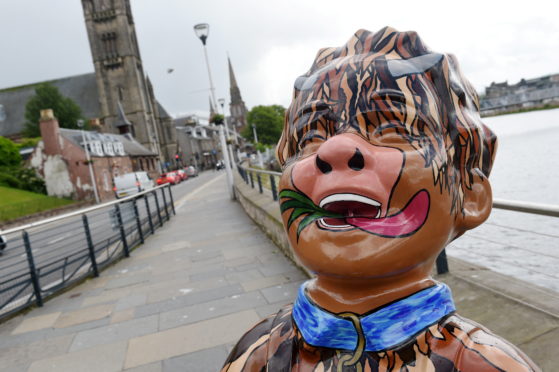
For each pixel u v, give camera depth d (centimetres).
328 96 79
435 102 75
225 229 866
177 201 1709
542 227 507
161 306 445
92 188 3331
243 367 92
